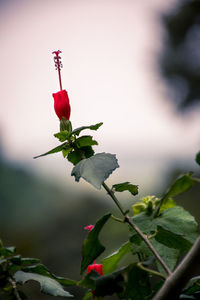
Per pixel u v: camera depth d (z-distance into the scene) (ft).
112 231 7.88
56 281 1.85
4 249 1.86
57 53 2.13
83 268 1.74
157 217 1.89
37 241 9.65
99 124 1.91
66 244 9.18
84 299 1.91
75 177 1.76
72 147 1.93
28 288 5.54
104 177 1.74
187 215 1.88
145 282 1.72
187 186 1.71
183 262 1.58
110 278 1.71
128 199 9.14
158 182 10.02
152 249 1.68
